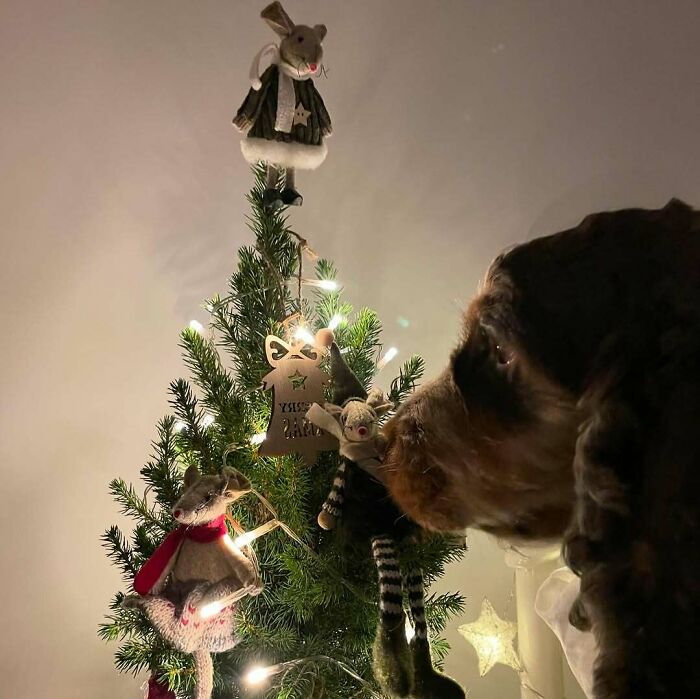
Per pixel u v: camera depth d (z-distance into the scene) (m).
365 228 1.17
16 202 1.11
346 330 0.97
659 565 0.42
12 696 1.17
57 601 1.18
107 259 1.14
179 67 1.12
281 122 0.82
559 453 0.59
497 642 0.97
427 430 0.67
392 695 0.74
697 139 1.10
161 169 1.14
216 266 1.17
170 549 0.75
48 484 1.16
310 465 0.84
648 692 0.41
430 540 0.83
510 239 1.13
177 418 1.06
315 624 0.88
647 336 0.48
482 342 0.60
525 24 1.10
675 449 0.43
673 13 1.08
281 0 1.11
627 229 0.55
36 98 1.10
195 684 0.80
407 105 1.14
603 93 1.10
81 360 1.15
